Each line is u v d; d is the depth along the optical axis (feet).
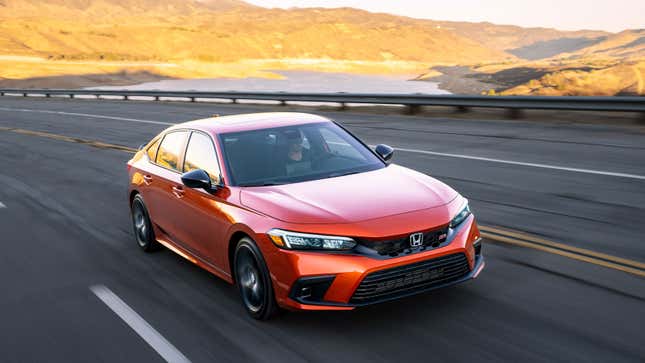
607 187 27.76
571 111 56.34
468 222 14.88
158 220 20.25
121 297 17.47
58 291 18.34
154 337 14.62
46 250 22.90
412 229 13.62
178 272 19.29
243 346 13.84
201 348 13.89
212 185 16.46
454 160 36.88
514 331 13.67
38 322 16.05
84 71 652.07
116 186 35.12
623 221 22.22
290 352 13.41
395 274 13.47
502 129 49.24
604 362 12.14
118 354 13.87
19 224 27.25
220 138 17.63
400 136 48.85
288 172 16.49
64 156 48.37
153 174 20.21
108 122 73.10
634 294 15.38
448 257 14.02
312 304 13.64
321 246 13.51
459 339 13.46
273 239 13.97
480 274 17.38
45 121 79.46
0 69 528.22
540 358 12.43
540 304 15.05
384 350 13.17
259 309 14.96
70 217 28.04
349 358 12.95
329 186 15.52
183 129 19.85
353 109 74.84
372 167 17.11
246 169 16.56
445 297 15.74
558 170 32.09
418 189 15.34
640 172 30.63
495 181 30.42
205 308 16.20
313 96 79.36
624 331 13.37
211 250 16.94
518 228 22.03
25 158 48.60
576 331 13.50
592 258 18.29
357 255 13.37
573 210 24.12
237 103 93.61
